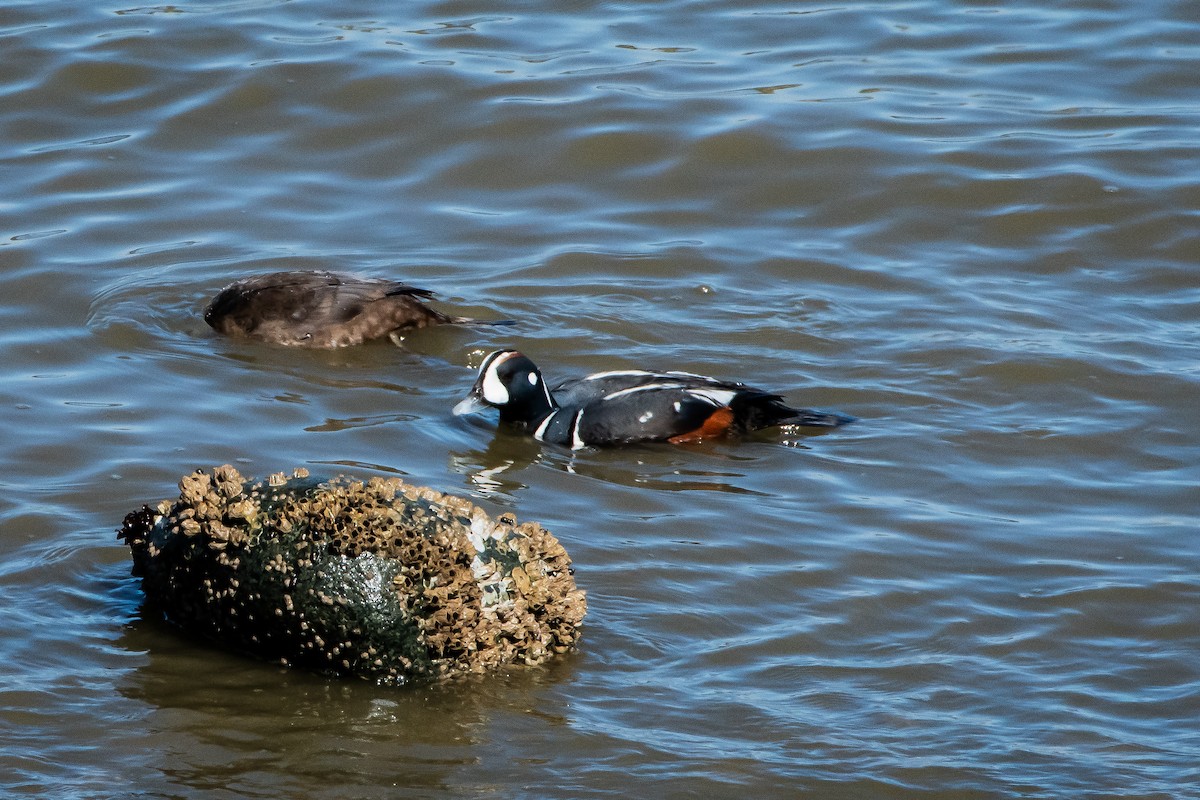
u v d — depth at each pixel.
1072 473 13.41
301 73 21.45
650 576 11.44
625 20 23.47
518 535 10.31
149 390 14.60
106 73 21.34
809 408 14.80
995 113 20.89
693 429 14.38
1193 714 9.77
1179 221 18.41
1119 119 20.73
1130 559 11.87
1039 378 15.16
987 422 14.40
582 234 18.41
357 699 9.75
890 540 12.16
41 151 19.78
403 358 15.91
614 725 9.53
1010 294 17.03
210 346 15.85
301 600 9.77
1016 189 19.14
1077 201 18.88
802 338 16.17
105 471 12.77
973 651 10.53
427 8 23.64
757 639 10.62
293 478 10.34
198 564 10.19
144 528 10.73
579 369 15.69
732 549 11.94
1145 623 10.92
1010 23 23.45
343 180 19.55
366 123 20.55
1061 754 9.30
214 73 21.44
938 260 17.84
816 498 13.01
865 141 20.12
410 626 9.80
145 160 19.72
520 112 20.62
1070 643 10.64
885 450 13.91
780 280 17.42
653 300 17.02
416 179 19.61
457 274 17.55
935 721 9.64
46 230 18.02
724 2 24.00
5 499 12.17
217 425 13.91
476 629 9.92
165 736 9.31
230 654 10.23
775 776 9.02
